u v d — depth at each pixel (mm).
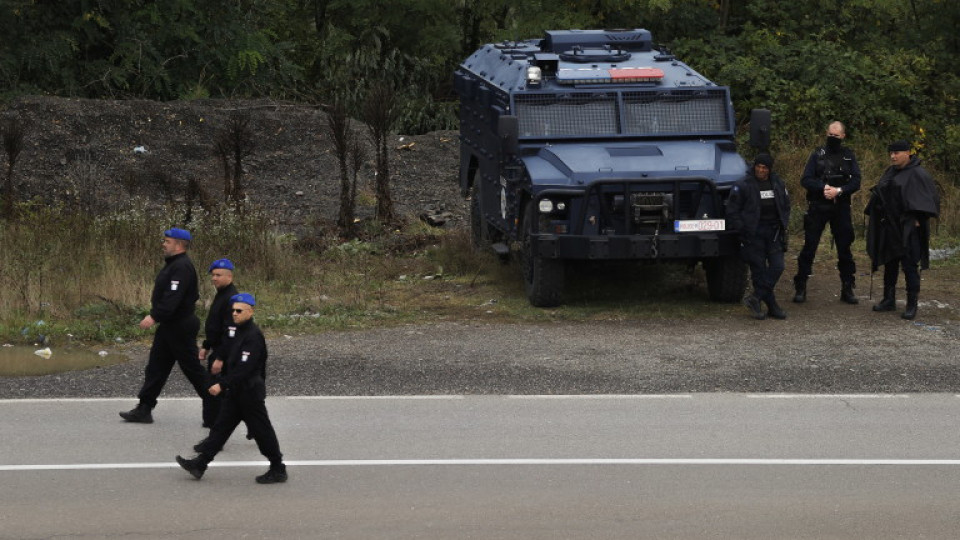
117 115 52969
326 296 33938
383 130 43219
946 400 23922
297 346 28703
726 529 16656
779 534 16484
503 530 16594
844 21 60562
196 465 18875
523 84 33781
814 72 53562
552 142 33094
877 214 31750
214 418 21672
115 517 17188
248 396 18453
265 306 32656
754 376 25641
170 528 16703
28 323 30234
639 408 23281
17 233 37062
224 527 16750
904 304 33156
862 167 48250
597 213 31172
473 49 71375
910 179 31094
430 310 32688
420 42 68375
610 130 33344
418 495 18141
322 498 18031
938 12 57906
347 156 52125
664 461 19844
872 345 28500
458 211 46156
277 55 67000
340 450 20531
